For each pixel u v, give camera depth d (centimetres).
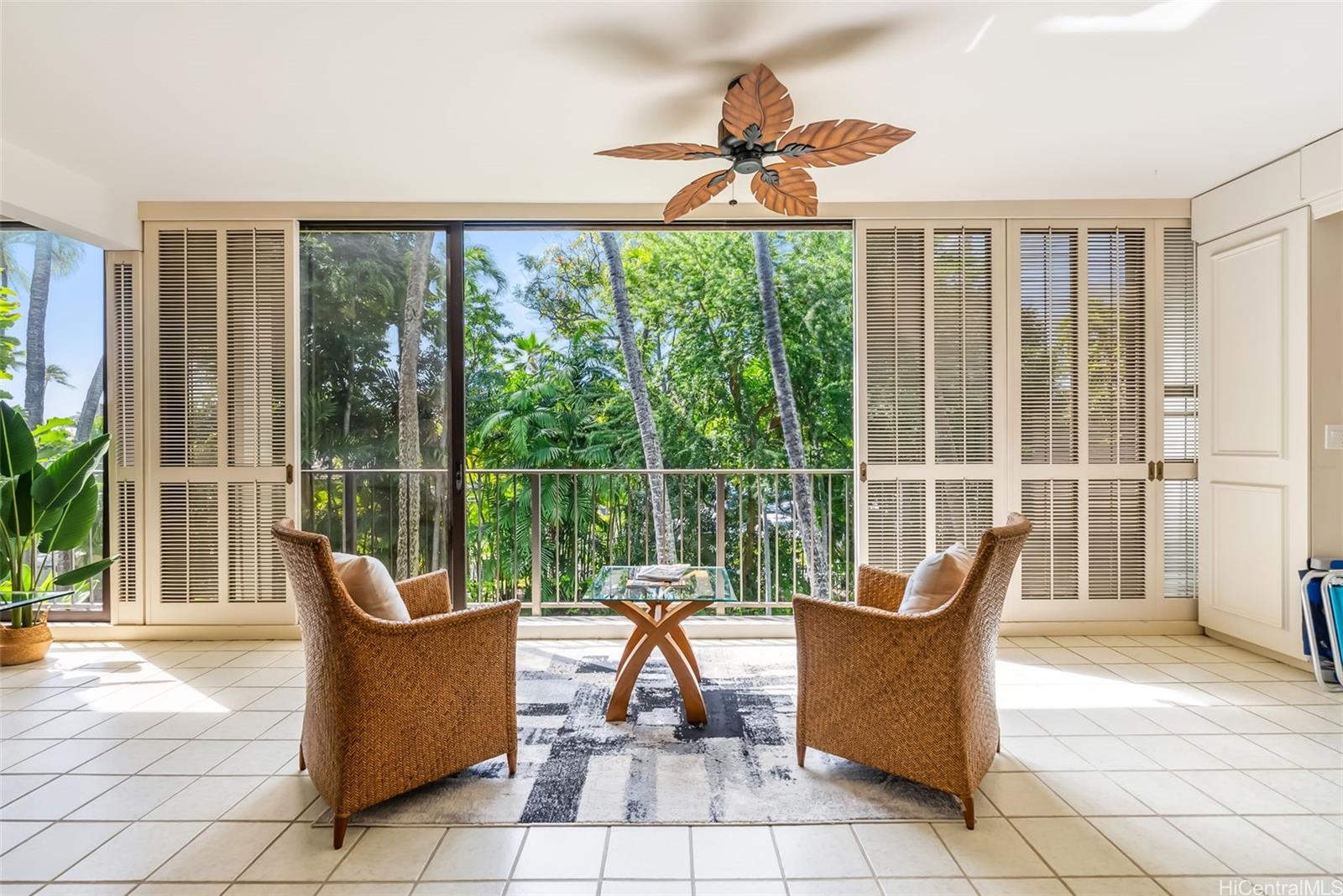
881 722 204
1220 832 185
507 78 243
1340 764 225
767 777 219
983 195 367
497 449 689
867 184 348
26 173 306
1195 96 259
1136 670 319
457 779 217
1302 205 307
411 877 169
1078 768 223
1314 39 220
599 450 689
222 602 376
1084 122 280
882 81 245
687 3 200
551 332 711
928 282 375
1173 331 376
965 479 376
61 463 342
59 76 239
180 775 221
